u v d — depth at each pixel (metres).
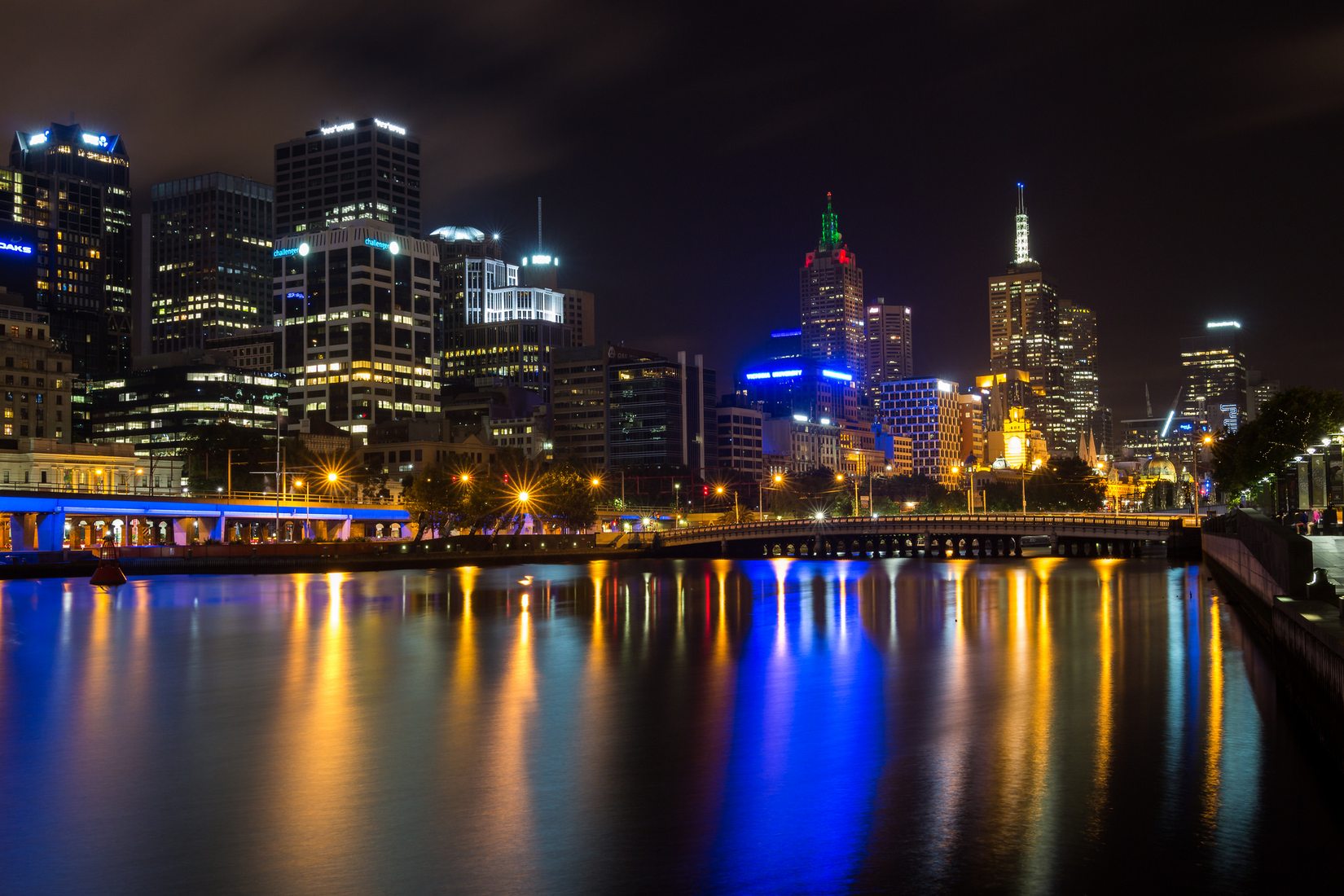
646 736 48.94
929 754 44.81
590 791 40.38
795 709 54.66
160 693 62.31
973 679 63.28
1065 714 52.28
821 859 33.12
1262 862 32.38
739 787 40.62
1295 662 50.91
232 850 34.66
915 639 83.06
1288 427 170.50
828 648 78.69
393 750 47.03
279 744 48.44
